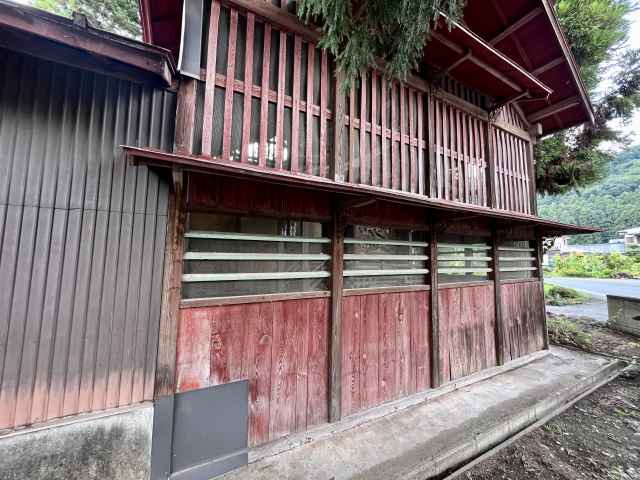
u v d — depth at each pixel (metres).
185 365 2.21
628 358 5.32
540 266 5.45
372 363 3.17
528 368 4.55
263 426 2.51
